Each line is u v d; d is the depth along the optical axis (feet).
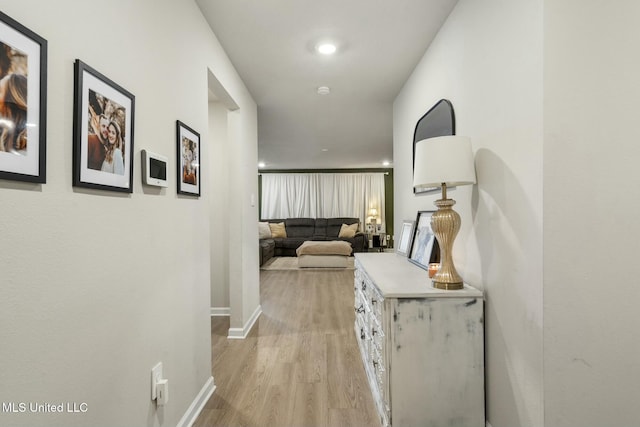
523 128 4.27
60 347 2.97
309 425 5.70
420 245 7.92
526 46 4.20
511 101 4.54
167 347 4.96
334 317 11.57
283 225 30.09
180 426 5.35
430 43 7.95
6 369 2.49
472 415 5.25
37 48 2.69
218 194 11.98
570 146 3.90
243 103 10.19
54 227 2.91
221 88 8.14
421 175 5.37
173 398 5.14
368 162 27.86
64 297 3.01
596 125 3.91
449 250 5.47
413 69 9.39
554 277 3.92
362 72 9.57
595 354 3.93
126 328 3.94
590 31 3.90
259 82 10.22
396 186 11.62
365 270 7.47
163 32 4.95
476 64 5.58
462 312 5.24
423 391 5.23
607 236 3.92
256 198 11.93
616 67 3.89
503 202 4.74
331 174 31.55
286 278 18.39
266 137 18.34
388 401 5.28
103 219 3.55
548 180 3.91
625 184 3.91
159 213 4.75
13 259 2.53
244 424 5.72
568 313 3.93
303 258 21.65
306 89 10.88
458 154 5.09
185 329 5.59
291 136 18.07
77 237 3.18
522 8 4.28
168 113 5.08
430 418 5.23
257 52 8.33
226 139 11.93
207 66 6.89
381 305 5.70
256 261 11.71
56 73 2.93
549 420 3.94
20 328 2.59
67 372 3.05
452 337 5.24
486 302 5.23
